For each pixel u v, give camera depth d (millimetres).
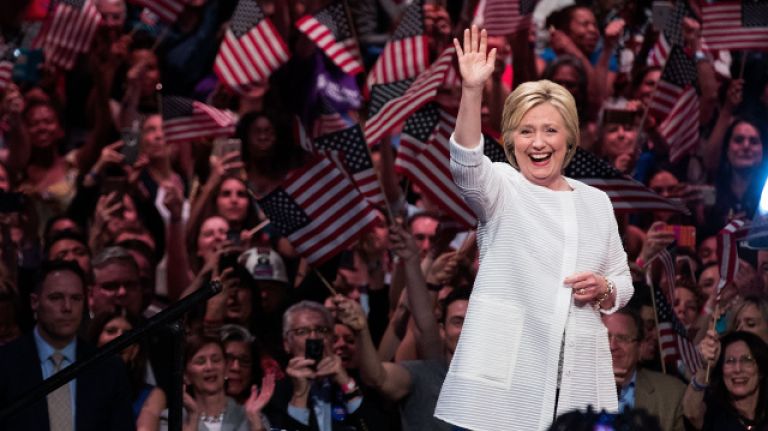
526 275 18641
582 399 18672
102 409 25984
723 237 33438
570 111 18875
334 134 34094
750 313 32656
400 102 35375
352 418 28516
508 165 19172
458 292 28844
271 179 41938
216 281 20500
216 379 28609
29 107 43812
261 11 41875
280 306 36000
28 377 25766
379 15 49938
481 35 18547
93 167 43094
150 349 30047
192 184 43594
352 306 27984
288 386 29766
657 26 47281
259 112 42219
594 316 18906
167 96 42594
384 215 37219
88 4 47625
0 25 48938
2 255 36594
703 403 29391
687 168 43812
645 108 44594
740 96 46094
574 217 18922
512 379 18500
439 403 18922
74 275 26297
